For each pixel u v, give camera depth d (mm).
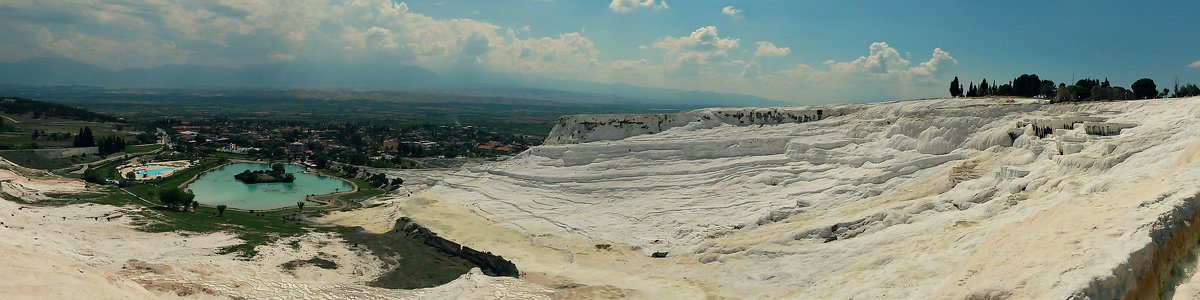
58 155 123688
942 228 37938
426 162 146750
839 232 44969
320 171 126312
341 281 45500
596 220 65000
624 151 88562
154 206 71125
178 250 47750
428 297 41219
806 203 56781
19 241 37719
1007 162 53156
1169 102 55719
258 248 51219
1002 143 59188
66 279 27453
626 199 72812
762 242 46625
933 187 52625
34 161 113750
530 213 70938
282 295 38406
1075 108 64750
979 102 77562
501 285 42656
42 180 72125
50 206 58656
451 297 40062
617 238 57562
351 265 49750
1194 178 27234
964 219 38812
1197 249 24250
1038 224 29250
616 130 102188
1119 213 25844
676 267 46969
